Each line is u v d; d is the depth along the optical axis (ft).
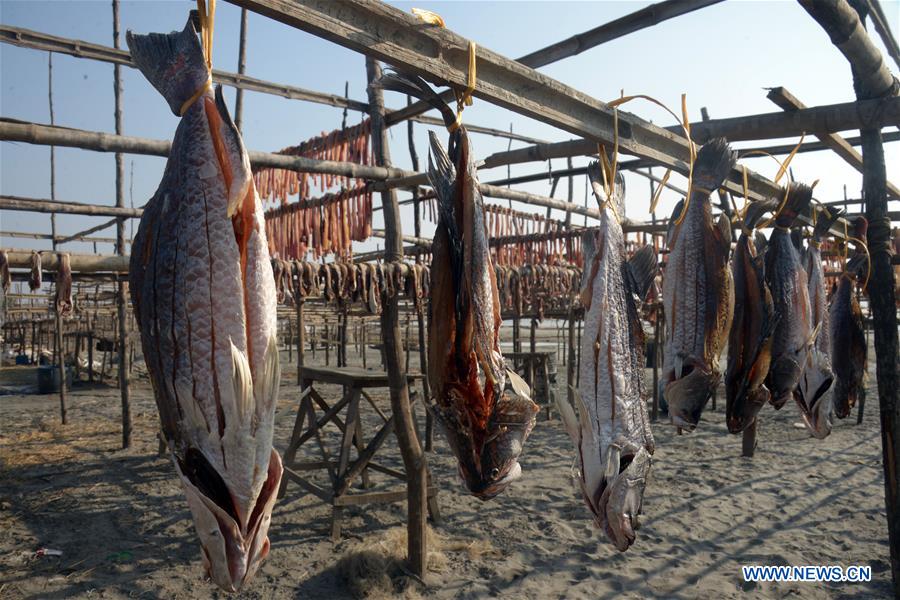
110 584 15.96
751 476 25.99
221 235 5.87
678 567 17.16
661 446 31.55
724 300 9.56
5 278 15.92
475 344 7.24
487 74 7.86
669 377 9.84
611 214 8.71
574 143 11.85
